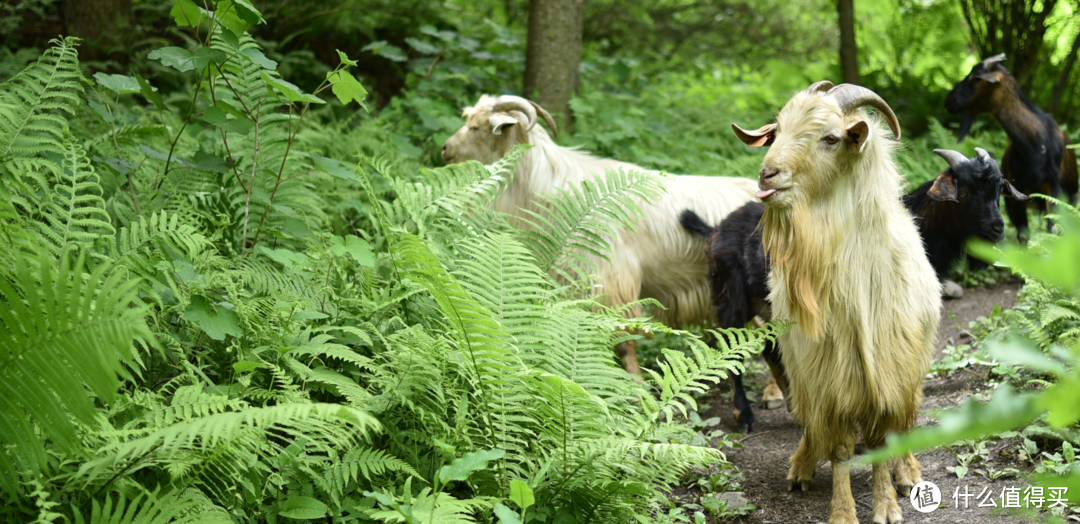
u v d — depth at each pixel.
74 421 2.35
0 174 3.05
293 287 3.56
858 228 3.23
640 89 10.69
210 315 2.94
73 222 3.09
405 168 6.66
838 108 3.19
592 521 2.97
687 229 5.10
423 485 2.95
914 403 3.38
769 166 3.17
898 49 11.30
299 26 9.78
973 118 7.07
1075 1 10.23
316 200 4.86
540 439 2.99
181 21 3.73
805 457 3.71
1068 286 0.57
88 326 1.89
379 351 3.42
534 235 4.20
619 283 4.95
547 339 3.20
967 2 10.57
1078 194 7.36
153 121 6.06
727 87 12.11
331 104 8.42
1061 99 10.49
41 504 2.10
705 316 5.34
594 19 13.02
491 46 10.38
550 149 5.38
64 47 3.82
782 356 3.56
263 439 2.62
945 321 5.87
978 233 4.97
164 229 3.15
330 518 2.82
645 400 3.11
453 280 2.56
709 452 2.86
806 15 15.88
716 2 14.59
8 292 1.94
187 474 2.54
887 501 3.34
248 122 3.80
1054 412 0.62
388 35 10.55
